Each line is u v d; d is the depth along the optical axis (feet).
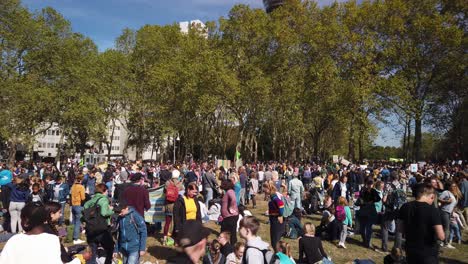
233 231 28.86
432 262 17.37
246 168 82.48
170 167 79.97
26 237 12.22
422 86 149.28
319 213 57.62
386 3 143.54
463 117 153.99
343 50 138.82
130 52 181.16
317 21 148.87
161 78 147.13
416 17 142.20
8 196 39.63
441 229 17.25
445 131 161.27
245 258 17.37
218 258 23.36
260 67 141.59
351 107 129.39
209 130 178.40
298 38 142.61
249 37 143.13
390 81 132.57
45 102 131.44
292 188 45.93
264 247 17.66
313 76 135.54
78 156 178.91
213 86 135.33
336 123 142.82
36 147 255.70
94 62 156.46
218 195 51.85
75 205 35.24
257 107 144.36
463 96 148.56
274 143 157.48
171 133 165.37
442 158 194.59
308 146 211.61
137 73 172.45
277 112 148.15
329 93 133.18
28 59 133.49
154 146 187.32
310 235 26.61
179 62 152.87
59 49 141.28
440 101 151.64
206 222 46.19
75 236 34.88
